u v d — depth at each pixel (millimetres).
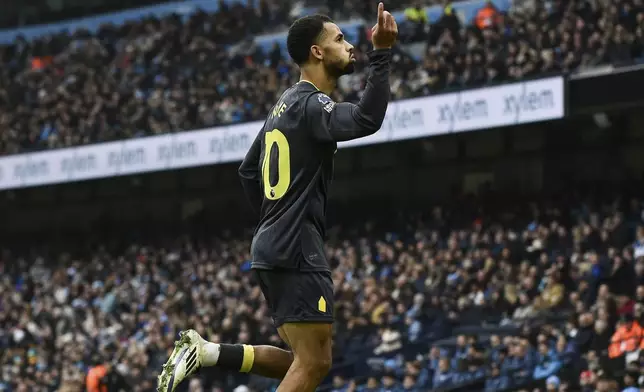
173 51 76750
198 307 61500
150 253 72750
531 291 50344
